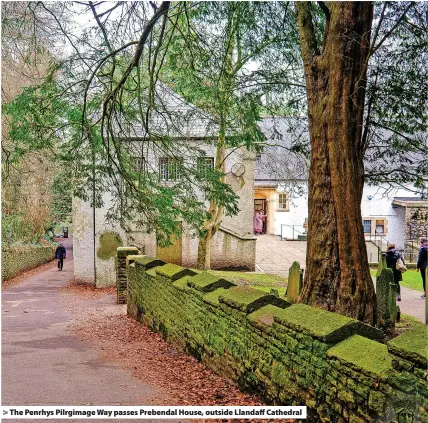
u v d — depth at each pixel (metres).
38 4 12.30
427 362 3.69
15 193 26.52
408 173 13.05
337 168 8.26
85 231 26.06
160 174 14.13
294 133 15.37
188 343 9.66
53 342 12.03
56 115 12.98
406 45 11.54
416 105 11.94
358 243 8.30
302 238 40.53
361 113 8.45
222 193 13.55
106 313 17.56
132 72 14.18
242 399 6.71
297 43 13.51
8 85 18.28
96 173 13.59
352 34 8.20
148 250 25.95
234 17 12.55
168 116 13.52
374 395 4.23
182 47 13.24
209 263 24.53
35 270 35.09
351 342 4.83
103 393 7.37
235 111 14.05
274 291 8.87
